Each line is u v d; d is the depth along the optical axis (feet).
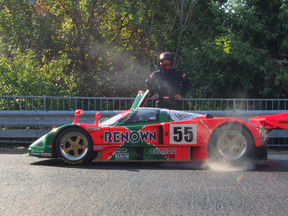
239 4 30.83
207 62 32.83
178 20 45.85
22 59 34.81
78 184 11.43
